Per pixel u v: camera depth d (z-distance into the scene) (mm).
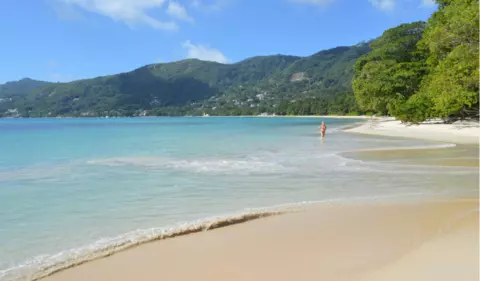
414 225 6312
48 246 5711
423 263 4617
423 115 42062
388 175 11797
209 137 32594
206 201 8664
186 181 11164
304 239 5750
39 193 9602
